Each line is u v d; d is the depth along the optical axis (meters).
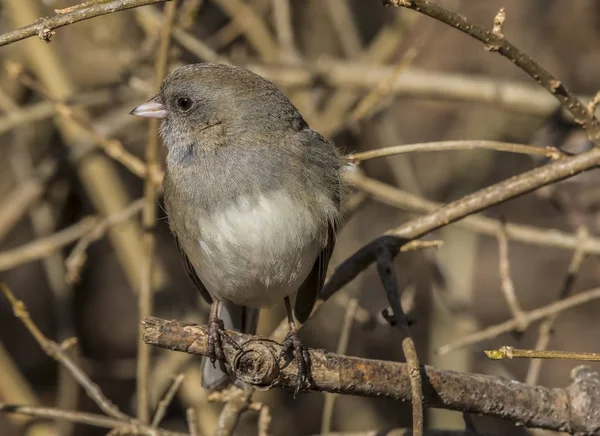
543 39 12.79
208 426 10.34
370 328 8.30
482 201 6.90
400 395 5.99
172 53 9.80
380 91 9.16
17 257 9.78
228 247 6.77
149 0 5.58
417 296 12.43
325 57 10.81
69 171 11.67
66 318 10.85
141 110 7.33
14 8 10.57
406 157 11.39
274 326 10.71
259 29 11.21
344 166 7.13
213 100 7.01
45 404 12.42
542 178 6.83
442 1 10.97
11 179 12.45
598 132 6.67
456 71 13.12
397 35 11.11
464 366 10.70
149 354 8.19
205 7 12.08
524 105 10.44
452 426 10.87
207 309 11.04
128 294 13.16
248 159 6.80
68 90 10.68
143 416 8.12
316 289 7.23
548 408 6.23
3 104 10.52
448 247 11.21
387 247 6.87
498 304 12.97
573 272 8.41
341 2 11.52
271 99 6.99
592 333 12.55
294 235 6.70
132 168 8.49
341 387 5.91
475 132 12.28
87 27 11.13
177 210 7.01
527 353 5.03
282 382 5.91
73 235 9.88
